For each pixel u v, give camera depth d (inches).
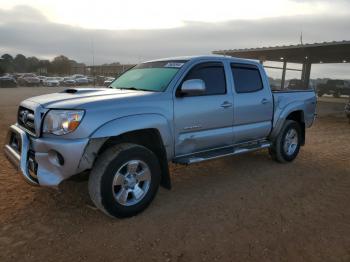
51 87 2117.4
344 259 127.2
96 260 122.4
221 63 201.0
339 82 1560.0
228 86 201.6
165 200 178.7
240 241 137.6
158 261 122.6
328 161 271.4
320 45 826.2
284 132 247.4
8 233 139.3
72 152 138.7
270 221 156.6
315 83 1668.3
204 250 130.3
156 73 190.1
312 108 274.1
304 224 154.4
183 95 174.9
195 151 187.8
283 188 202.1
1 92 1382.9
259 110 221.6
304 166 253.0
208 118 186.7
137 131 159.3
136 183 156.6
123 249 129.7
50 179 144.4
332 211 169.9
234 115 203.3
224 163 253.0
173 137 171.0
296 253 130.1
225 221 155.3
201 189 197.2
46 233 140.3
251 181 213.6
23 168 148.5
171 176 220.7
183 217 158.2
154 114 160.6
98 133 142.1
